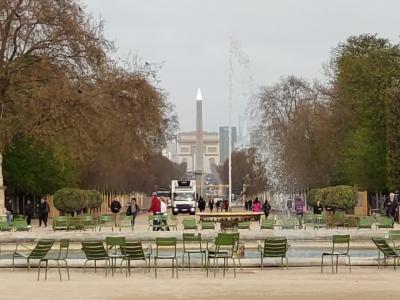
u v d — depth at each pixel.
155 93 61.41
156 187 133.88
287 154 92.50
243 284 26.28
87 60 57.25
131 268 32.00
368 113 78.19
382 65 80.56
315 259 32.75
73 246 40.53
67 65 57.25
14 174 74.75
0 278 28.73
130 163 82.31
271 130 99.31
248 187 114.38
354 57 84.81
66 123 55.62
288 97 99.12
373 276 28.92
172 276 29.28
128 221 49.94
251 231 43.00
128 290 24.75
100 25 70.06
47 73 56.72
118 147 65.88
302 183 93.31
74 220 48.84
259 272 30.69
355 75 81.06
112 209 68.31
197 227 48.38
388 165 70.31
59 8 56.66
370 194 86.94
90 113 56.09
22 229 47.72
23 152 74.94
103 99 57.22
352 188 66.94
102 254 30.17
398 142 69.88
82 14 58.44
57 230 47.88
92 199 77.06
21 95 56.16
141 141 65.62
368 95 78.44
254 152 106.12
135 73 60.22
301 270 31.42
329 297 22.77
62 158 73.94
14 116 56.47
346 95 82.12
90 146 58.09
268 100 99.94
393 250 31.67
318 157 89.69
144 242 41.91
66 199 68.00
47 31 56.66
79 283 26.89
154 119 61.69
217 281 27.34
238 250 33.31
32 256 29.42
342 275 29.36
